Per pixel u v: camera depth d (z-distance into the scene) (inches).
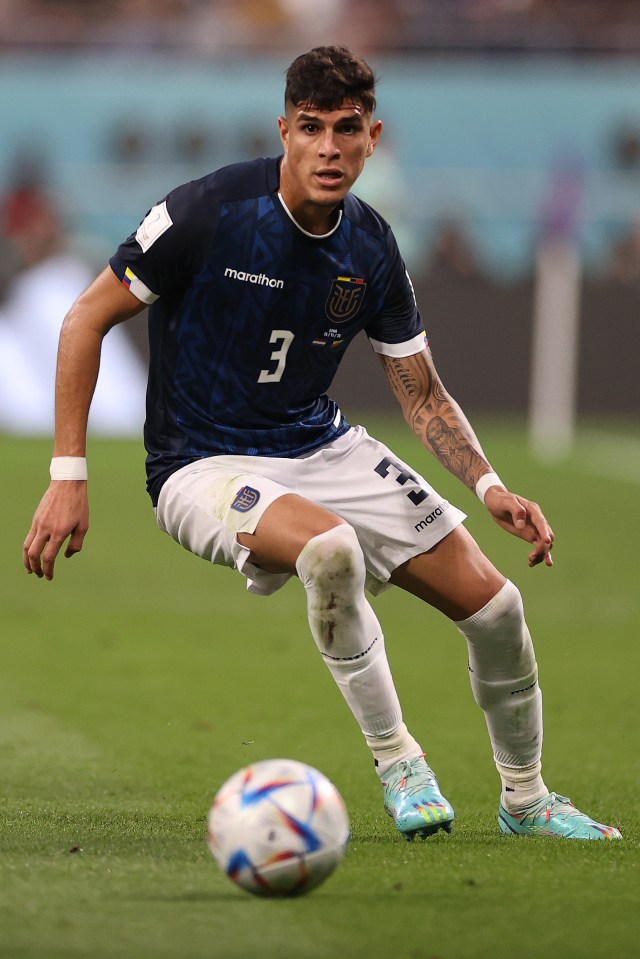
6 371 2434.8
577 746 810.8
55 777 708.0
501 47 3142.2
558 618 1248.8
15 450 2257.6
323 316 584.7
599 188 2780.5
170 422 593.9
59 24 3144.7
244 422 592.7
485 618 577.6
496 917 442.6
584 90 3115.2
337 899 460.8
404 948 410.0
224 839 458.3
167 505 586.6
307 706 906.7
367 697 561.6
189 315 578.2
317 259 574.9
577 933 426.9
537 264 2541.8
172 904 450.9
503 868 509.0
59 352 569.3
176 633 1155.3
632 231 2743.6
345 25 3179.1
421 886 479.5
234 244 566.9
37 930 420.8
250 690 952.9
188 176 2785.4
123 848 533.0
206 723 852.6
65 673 997.2
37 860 508.7
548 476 2097.7
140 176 2765.7
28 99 3058.6
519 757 591.2
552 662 1069.1
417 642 1151.0
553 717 890.1
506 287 2536.9
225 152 3056.1
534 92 3110.2
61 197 2704.2
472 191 2751.0
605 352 2554.1
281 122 573.3
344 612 543.2
